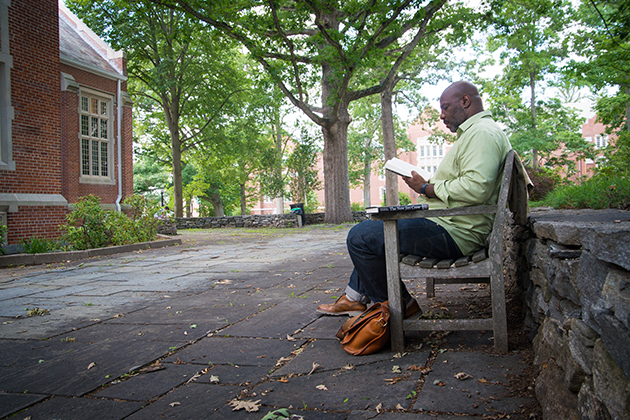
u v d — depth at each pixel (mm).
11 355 2949
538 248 2264
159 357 2715
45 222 11766
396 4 13398
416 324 2533
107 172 16250
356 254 2754
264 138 30000
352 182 41156
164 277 6289
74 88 14602
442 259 2670
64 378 2447
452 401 1860
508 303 3311
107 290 5418
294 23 17562
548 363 1855
